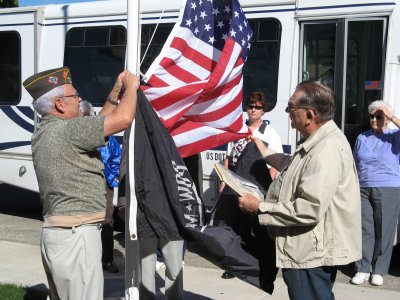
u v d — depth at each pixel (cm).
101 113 369
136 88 348
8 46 912
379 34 654
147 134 361
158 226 355
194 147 435
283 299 550
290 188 335
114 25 820
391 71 645
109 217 620
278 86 703
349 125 671
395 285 606
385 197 587
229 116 445
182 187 365
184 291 571
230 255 358
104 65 830
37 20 880
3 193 1170
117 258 705
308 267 328
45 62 881
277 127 704
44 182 344
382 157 586
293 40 696
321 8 680
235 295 561
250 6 721
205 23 438
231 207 376
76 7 856
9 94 910
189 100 411
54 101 349
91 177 346
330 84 682
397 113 650
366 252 598
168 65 412
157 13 778
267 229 357
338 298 557
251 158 439
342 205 328
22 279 604
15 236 805
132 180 357
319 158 321
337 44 674
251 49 721
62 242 341
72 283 344
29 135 890
